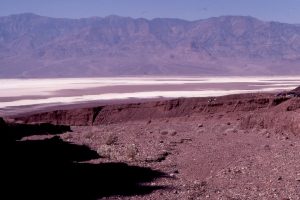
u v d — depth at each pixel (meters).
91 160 34.28
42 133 51.06
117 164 32.31
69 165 31.27
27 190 24.05
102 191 24.83
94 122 81.38
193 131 54.59
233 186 25.67
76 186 25.64
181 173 30.00
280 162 31.75
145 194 24.31
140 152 37.69
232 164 31.77
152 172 29.98
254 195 23.56
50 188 24.80
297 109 61.38
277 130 49.69
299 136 46.06
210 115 72.19
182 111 80.50
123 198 23.55
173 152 38.38
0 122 36.62
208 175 29.09
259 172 28.88
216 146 40.81
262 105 76.19
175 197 23.70
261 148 38.72
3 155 30.16
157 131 54.91
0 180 25.17
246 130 52.25
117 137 46.94
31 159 31.16
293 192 23.77
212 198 23.36
